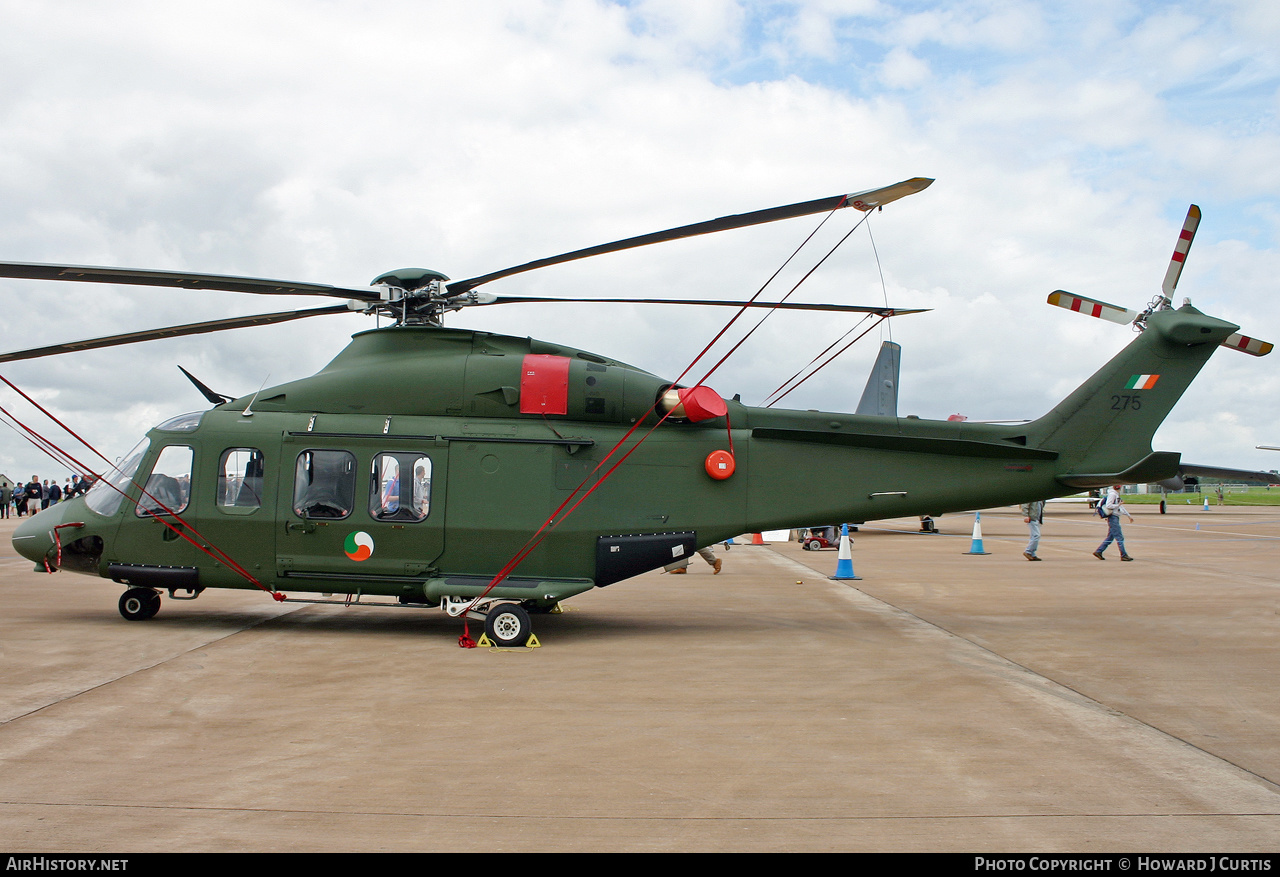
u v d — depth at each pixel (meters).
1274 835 3.65
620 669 6.81
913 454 8.91
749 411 9.06
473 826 3.67
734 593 11.81
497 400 8.47
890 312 8.49
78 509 8.85
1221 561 16.88
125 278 7.20
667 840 3.55
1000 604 10.69
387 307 8.65
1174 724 5.33
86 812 3.78
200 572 8.48
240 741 4.82
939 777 4.34
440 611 10.03
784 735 5.05
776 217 6.47
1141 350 9.14
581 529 8.33
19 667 6.61
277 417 8.58
